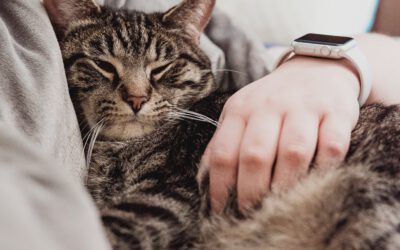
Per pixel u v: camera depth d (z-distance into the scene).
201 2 0.46
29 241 0.19
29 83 0.30
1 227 0.19
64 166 0.31
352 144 0.34
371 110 0.38
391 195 0.31
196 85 0.45
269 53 0.57
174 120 0.42
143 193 0.36
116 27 0.42
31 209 0.20
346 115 0.32
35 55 0.31
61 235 0.20
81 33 0.42
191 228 0.34
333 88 0.33
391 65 0.42
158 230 0.33
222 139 0.31
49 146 0.29
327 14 0.68
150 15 0.45
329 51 0.37
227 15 0.53
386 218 0.30
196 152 0.39
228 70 0.49
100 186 0.38
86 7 0.42
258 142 0.30
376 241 0.29
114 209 0.34
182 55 0.45
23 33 0.32
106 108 0.40
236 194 0.32
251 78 0.50
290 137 0.30
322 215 0.32
